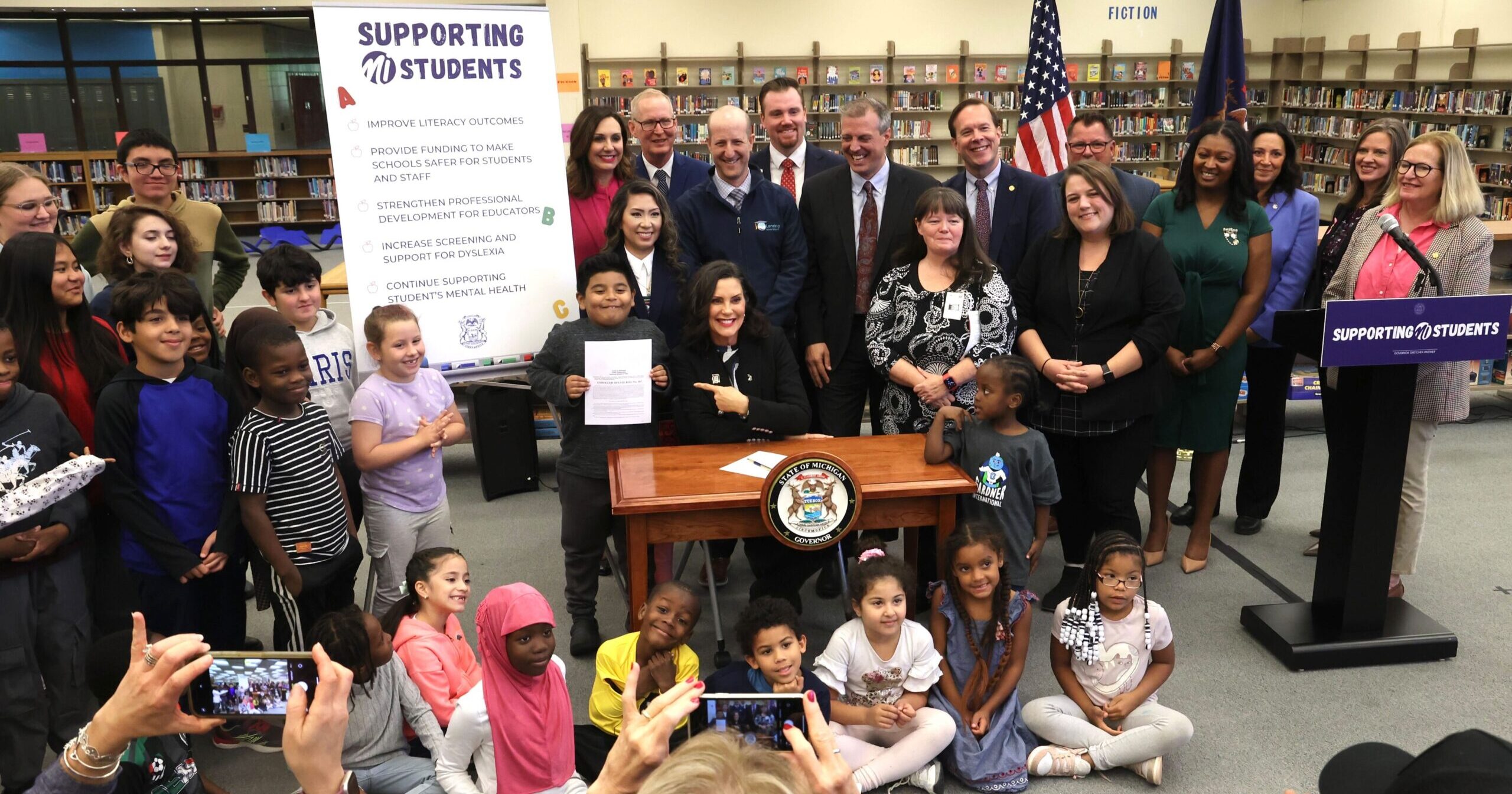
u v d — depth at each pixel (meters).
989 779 2.46
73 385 2.56
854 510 2.76
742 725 1.46
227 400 2.61
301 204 14.02
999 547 2.56
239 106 13.70
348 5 3.23
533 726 2.21
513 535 4.12
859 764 2.42
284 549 2.58
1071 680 2.65
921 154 13.16
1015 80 12.92
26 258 2.44
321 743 1.05
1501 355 2.84
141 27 13.20
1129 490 3.38
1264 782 2.49
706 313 3.10
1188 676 2.98
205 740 1.85
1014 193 3.66
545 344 3.23
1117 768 2.55
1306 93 12.78
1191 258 3.50
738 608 3.48
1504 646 3.12
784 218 3.63
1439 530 4.00
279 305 3.19
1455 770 0.86
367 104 3.29
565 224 3.67
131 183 3.89
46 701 2.36
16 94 13.03
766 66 12.77
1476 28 10.23
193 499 2.54
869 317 3.37
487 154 3.50
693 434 3.25
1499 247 5.61
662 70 12.62
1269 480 3.96
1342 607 3.05
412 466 2.95
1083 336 3.31
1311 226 3.83
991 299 3.23
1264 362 3.86
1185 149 3.57
